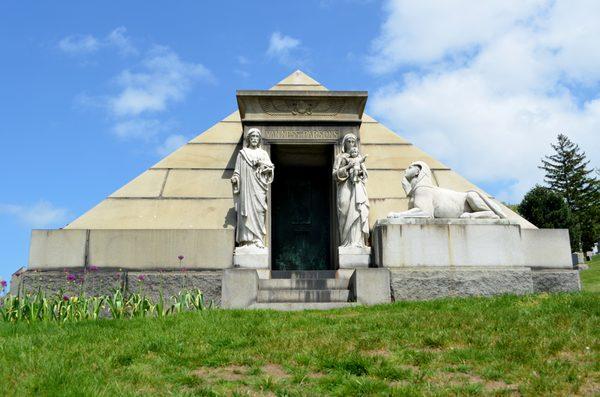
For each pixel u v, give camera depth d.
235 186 14.06
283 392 5.93
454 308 9.98
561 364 6.53
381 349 7.48
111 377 6.46
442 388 5.95
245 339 8.10
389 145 16.53
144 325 9.23
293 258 16.53
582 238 51.00
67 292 12.81
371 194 15.30
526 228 14.27
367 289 12.18
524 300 10.23
